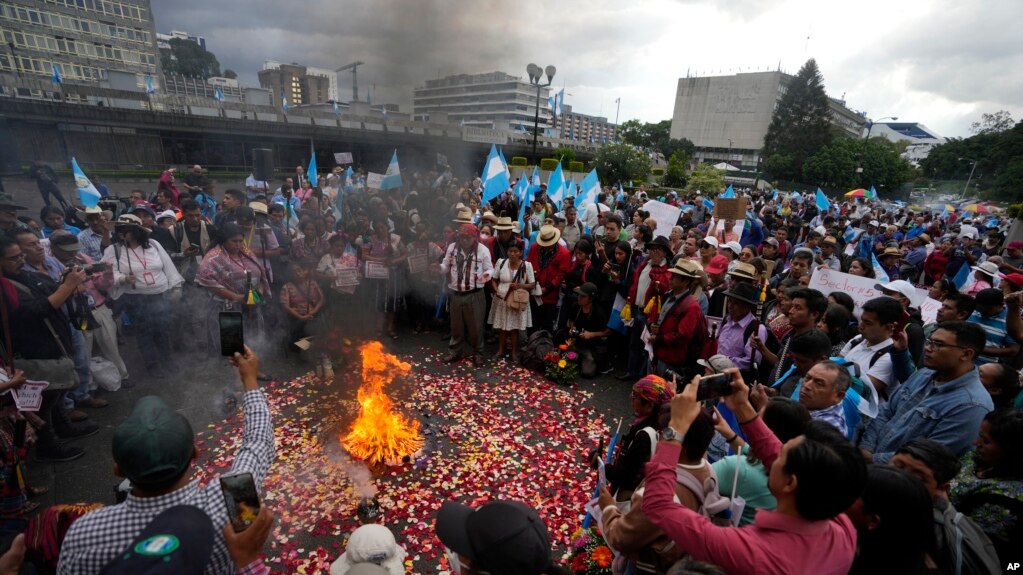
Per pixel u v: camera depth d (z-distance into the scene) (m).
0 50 51.06
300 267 7.19
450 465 4.93
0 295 3.64
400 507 4.32
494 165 11.18
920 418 3.24
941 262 10.62
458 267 7.05
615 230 7.93
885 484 1.98
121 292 5.98
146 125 32.56
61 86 34.28
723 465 2.64
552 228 7.86
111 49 58.31
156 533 1.53
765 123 98.50
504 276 7.23
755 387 3.49
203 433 5.25
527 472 4.91
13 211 6.44
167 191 11.59
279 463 4.79
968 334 3.07
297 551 3.79
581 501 4.53
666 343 5.48
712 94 104.62
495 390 6.61
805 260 6.85
